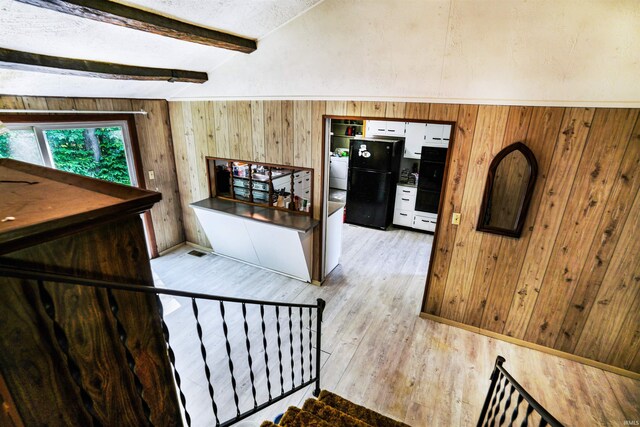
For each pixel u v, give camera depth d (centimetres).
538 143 268
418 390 272
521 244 298
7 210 67
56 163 357
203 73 388
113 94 380
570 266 286
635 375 287
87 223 66
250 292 407
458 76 278
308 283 430
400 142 605
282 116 370
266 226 389
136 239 81
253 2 268
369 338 331
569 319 299
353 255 515
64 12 189
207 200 461
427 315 361
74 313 72
